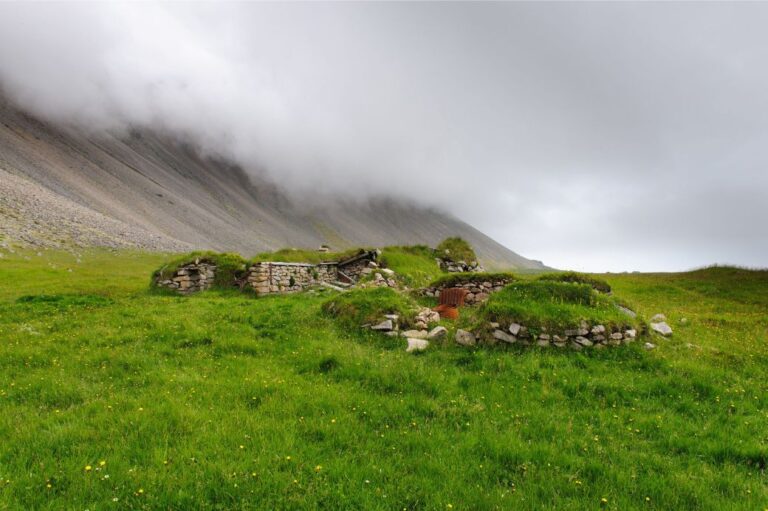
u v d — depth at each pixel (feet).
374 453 25.30
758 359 47.93
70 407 31.14
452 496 21.18
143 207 503.20
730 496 22.39
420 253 159.43
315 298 88.94
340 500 20.58
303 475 22.54
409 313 56.85
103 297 88.43
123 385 36.24
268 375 38.68
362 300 59.88
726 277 119.85
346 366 41.14
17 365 40.86
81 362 41.91
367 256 131.44
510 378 39.22
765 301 92.99
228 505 20.20
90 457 23.98
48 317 63.16
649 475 23.94
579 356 44.42
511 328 48.49
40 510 19.11
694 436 29.09
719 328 67.31
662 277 135.64
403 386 36.60
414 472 23.47
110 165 610.24
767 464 25.62
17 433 26.30
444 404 33.19
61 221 247.70
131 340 50.47
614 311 53.26
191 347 48.65
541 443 27.04
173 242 355.97
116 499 19.74
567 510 20.59
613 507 20.89
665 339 53.11
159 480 21.47
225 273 109.29
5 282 115.75
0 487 20.52
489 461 24.73
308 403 32.01
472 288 93.66
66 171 458.50
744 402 34.91
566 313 49.90
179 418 28.53
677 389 37.40
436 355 46.29
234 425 28.22
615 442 27.81
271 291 105.60
